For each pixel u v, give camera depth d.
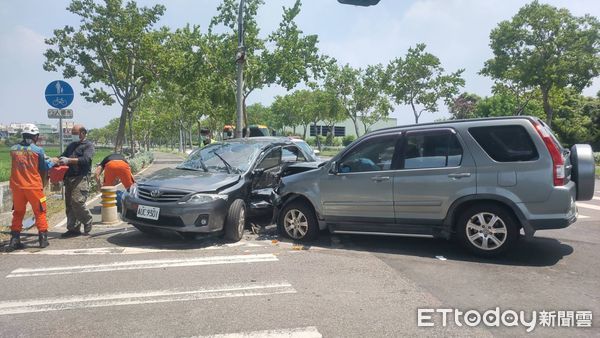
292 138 9.70
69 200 7.47
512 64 27.20
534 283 5.00
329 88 40.06
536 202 5.55
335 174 6.74
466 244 5.99
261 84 23.98
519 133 5.71
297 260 6.02
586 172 6.03
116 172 8.76
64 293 4.78
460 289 4.83
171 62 22.81
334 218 6.78
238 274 5.41
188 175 7.41
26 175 6.61
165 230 7.14
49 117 10.67
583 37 25.38
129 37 21.78
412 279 5.18
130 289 4.89
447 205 5.98
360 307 4.35
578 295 4.64
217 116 33.34
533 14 25.66
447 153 6.06
